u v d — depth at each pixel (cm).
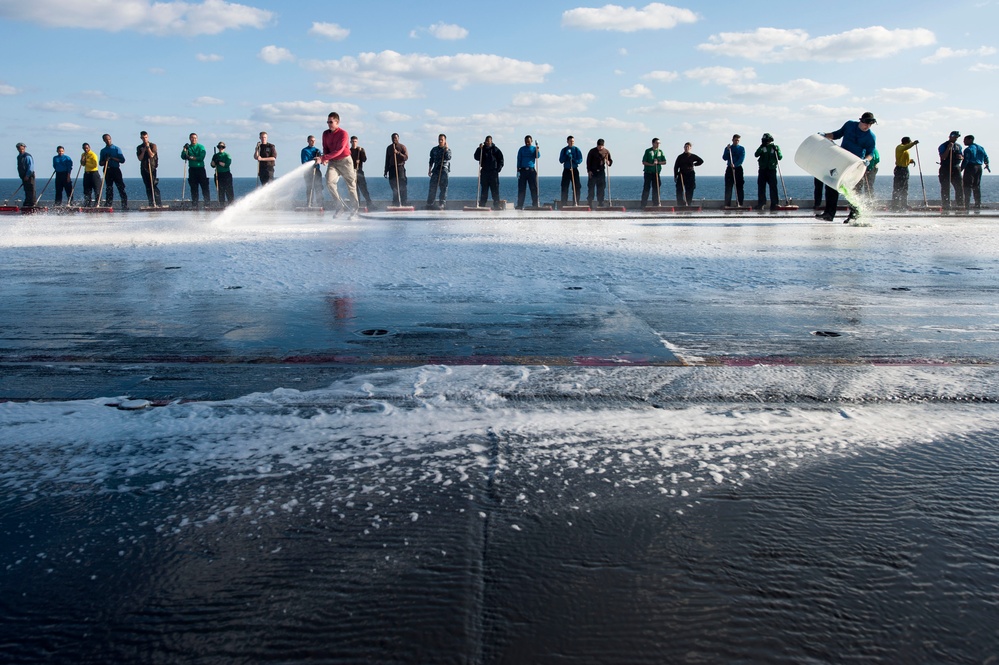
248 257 773
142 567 172
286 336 413
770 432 257
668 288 576
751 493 208
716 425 264
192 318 463
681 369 341
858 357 364
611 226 1261
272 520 195
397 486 214
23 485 217
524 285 589
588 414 276
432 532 187
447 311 484
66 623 152
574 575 167
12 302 520
